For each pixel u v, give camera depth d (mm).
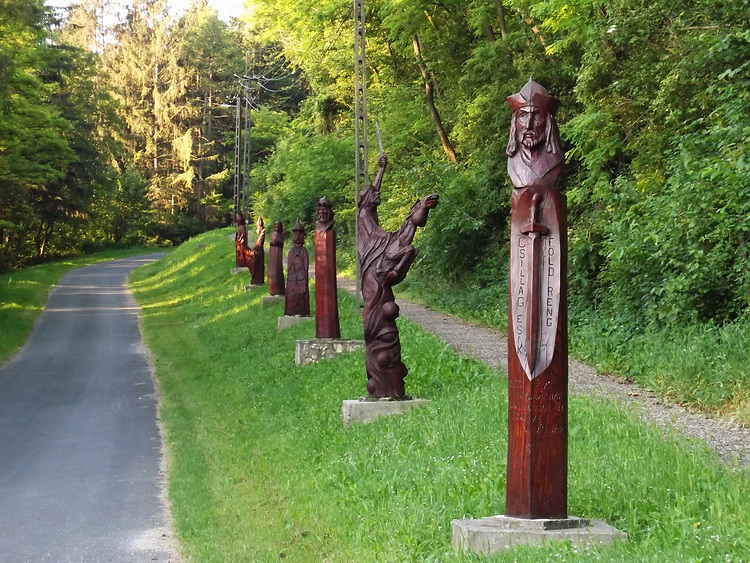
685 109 14195
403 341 15836
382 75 34938
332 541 7152
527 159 5996
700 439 8312
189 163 73812
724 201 11938
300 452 10461
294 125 46750
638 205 14430
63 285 42688
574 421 8938
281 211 46625
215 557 6957
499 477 7340
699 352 11547
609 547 5523
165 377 18750
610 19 15648
